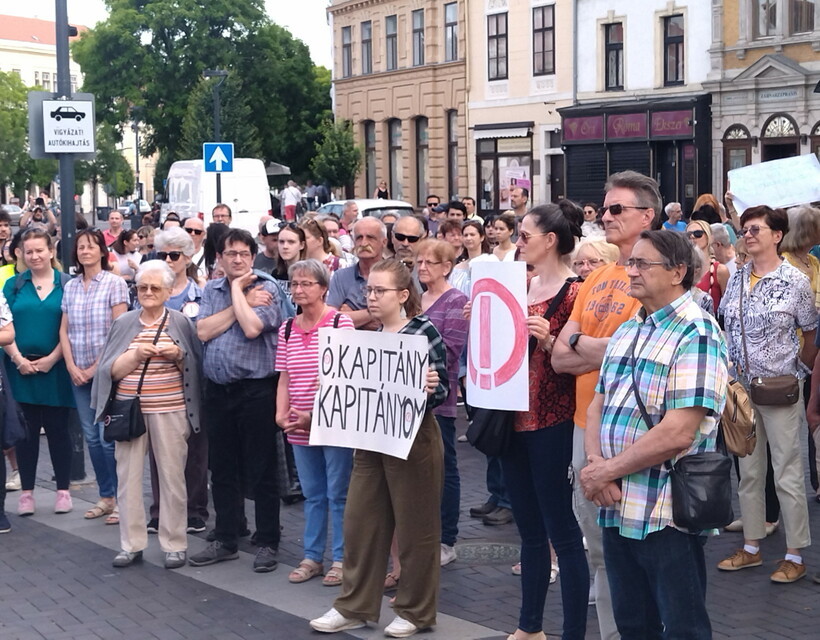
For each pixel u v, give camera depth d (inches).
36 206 1136.2
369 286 250.8
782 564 281.3
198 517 345.1
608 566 192.1
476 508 348.2
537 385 225.0
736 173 394.6
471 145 1592.0
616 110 1326.3
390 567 298.7
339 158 1706.4
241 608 271.9
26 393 362.6
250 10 2053.4
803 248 334.0
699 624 183.5
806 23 1160.8
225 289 302.5
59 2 561.9
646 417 182.1
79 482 412.8
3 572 305.7
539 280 235.6
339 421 252.5
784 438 277.9
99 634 256.4
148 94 2037.4
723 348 182.4
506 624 255.3
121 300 356.2
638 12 1312.7
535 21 1460.4
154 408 301.1
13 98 3280.0
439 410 295.9
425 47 1659.7
